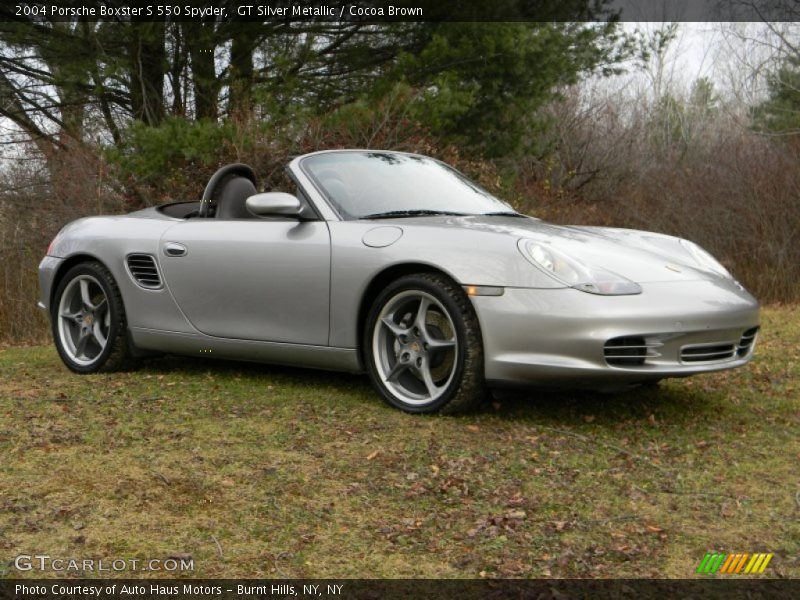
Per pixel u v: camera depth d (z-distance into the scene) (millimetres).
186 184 11211
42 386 4824
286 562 2520
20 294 10438
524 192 15109
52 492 3027
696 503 3021
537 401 4367
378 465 3352
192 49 11609
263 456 3447
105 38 11672
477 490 3102
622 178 18719
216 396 4484
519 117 13008
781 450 3672
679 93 22047
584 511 2928
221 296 4711
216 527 2752
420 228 4152
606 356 3686
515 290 3795
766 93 15961
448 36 11789
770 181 11453
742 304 4047
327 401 4336
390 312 4168
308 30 11641
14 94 12328
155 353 5176
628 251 4141
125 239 5145
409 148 11289
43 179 11969
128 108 12570
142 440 3660
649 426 4008
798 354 6043
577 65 13852
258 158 10711
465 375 3918
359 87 12164
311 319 4387
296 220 4562
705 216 12023
